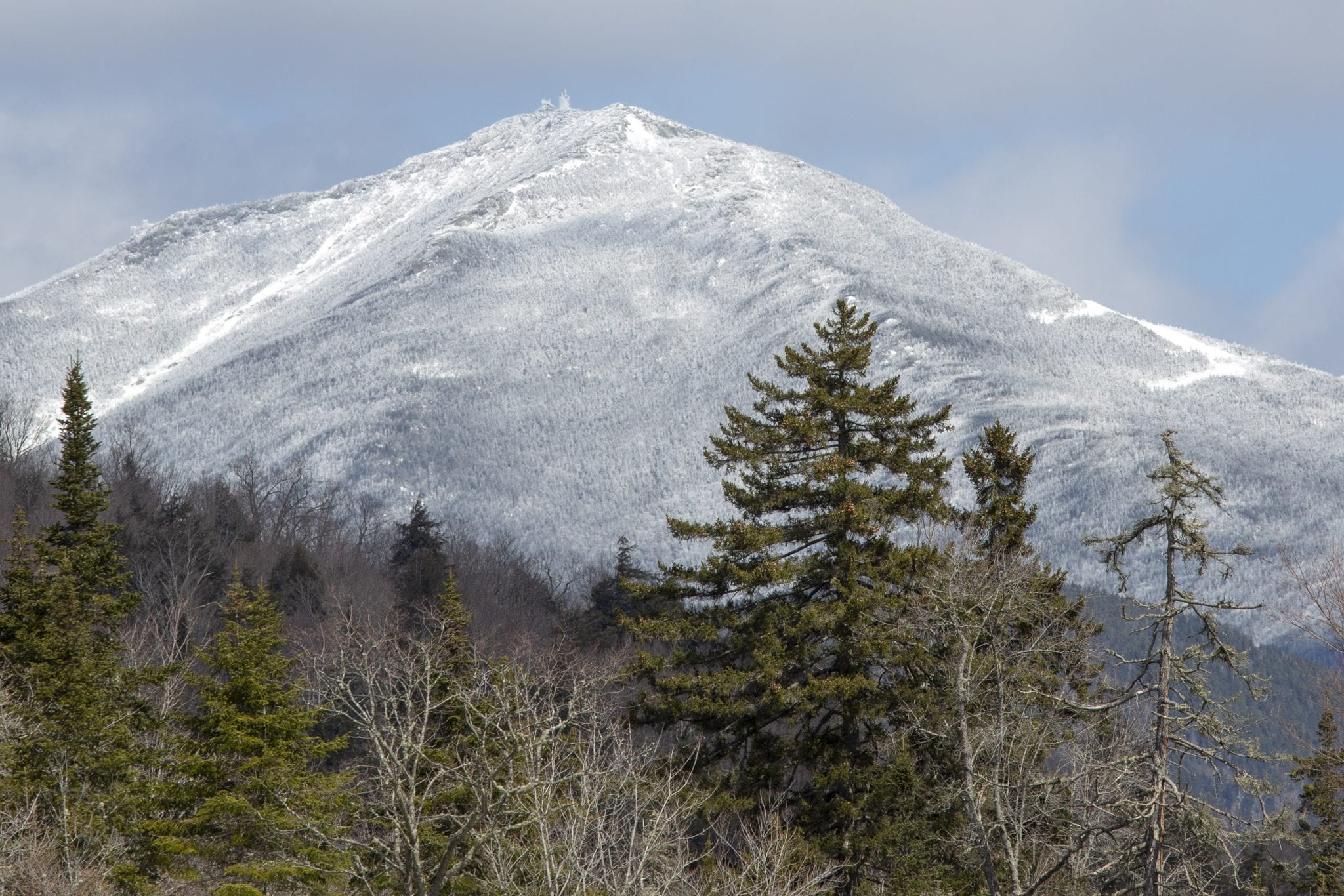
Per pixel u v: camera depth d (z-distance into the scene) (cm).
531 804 5841
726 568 10200
